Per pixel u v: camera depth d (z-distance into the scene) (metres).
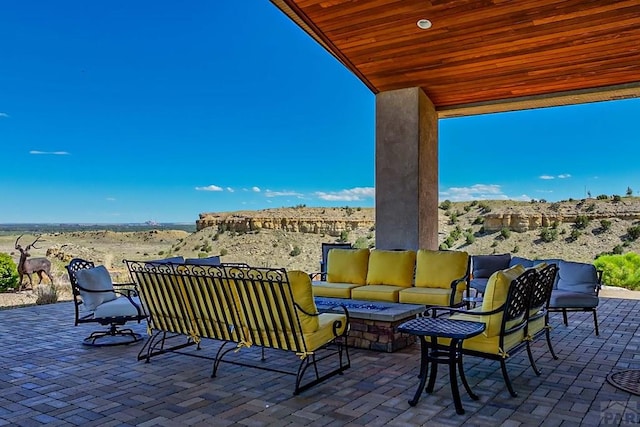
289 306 3.42
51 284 8.48
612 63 6.19
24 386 3.63
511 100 7.69
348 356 4.12
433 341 3.31
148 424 2.91
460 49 6.02
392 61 6.47
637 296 8.27
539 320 4.04
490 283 3.34
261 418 2.99
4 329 5.69
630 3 4.82
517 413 3.04
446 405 3.19
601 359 4.29
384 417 3.00
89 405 3.23
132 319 4.84
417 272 5.85
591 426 2.83
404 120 7.40
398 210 7.44
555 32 5.46
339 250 6.52
